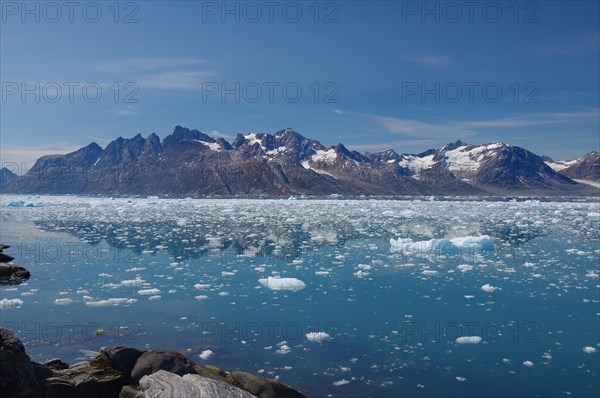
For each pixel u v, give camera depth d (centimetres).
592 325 1421
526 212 7219
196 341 1263
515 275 2158
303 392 974
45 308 1557
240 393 728
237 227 4447
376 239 3538
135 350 964
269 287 1898
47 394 823
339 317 1494
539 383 1032
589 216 6159
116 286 1892
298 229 4284
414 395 968
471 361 1150
